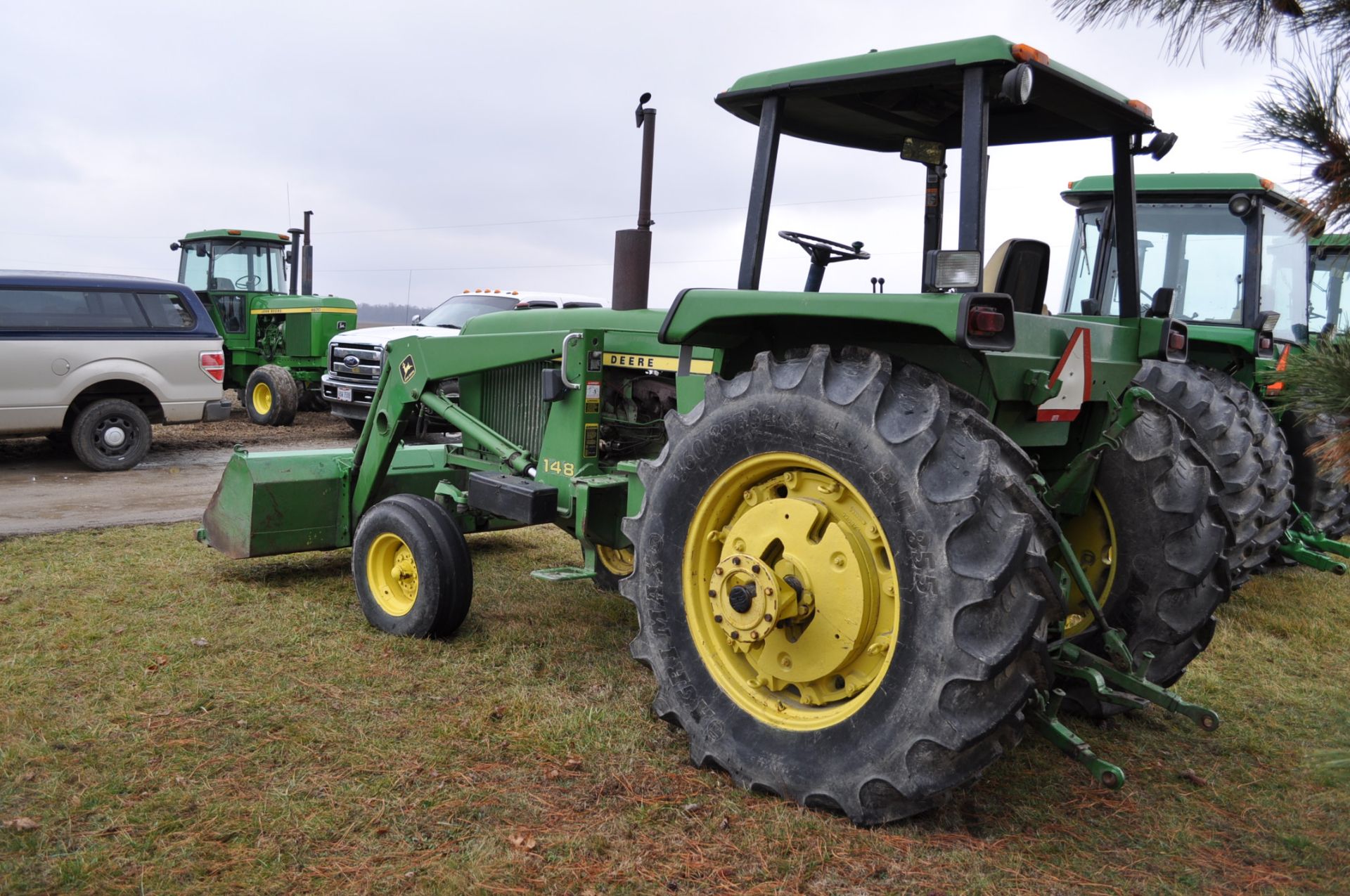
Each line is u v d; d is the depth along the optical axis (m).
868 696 2.48
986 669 2.25
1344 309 7.80
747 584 2.68
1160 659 3.29
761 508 2.71
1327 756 1.99
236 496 4.52
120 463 8.52
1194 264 6.02
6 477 8.06
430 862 2.29
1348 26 1.69
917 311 2.44
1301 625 4.62
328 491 4.64
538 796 2.63
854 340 2.92
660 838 2.43
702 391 3.18
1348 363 1.66
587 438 3.86
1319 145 1.62
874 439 2.46
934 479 2.37
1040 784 2.84
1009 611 2.29
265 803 2.54
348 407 10.81
